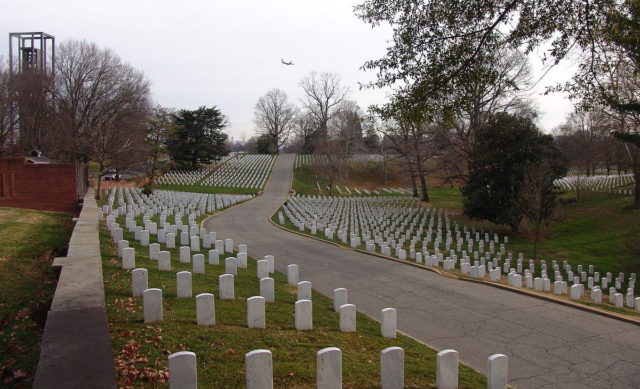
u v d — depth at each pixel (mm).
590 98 11258
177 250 17578
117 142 44719
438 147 43000
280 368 6887
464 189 33906
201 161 79500
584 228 34656
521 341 10523
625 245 26047
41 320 7988
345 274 17266
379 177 82562
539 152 30547
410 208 42500
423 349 9234
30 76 47750
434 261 19688
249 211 40000
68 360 5363
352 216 37094
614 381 8453
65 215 22172
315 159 80062
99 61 50594
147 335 7480
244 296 11508
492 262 22688
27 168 25812
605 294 20156
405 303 13547
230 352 7262
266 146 113000
